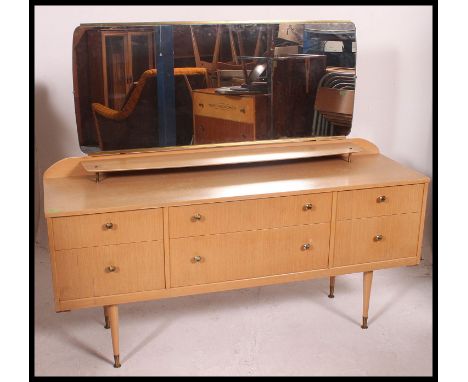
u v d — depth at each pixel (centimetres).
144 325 331
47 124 379
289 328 330
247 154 330
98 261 281
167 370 296
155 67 315
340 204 308
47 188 301
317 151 338
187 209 286
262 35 325
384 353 311
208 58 321
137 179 315
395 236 324
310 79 339
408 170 332
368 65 393
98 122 317
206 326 331
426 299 360
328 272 318
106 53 307
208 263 297
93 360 304
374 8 382
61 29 361
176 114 325
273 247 305
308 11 380
